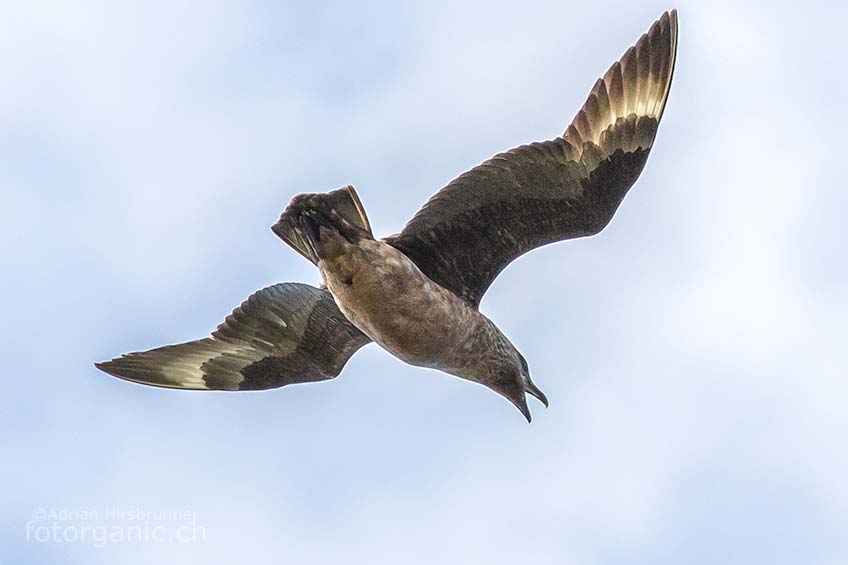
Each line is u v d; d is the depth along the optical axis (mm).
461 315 13180
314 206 12633
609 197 13445
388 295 12727
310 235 12609
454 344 13258
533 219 13516
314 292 14086
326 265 12703
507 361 13852
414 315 12867
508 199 13438
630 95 13547
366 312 12898
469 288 13586
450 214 13398
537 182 13375
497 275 13680
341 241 12578
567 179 13391
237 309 14203
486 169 13258
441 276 13484
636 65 13586
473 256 13547
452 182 13320
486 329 13570
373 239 12703
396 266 12703
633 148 13469
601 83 13531
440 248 13469
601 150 13414
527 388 14672
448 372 13758
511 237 13562
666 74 13539
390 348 13227
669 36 13586
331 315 14133
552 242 13641
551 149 13273
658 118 13516
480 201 13398
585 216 13484
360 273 12648
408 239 13398
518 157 13250
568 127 13367
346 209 12672
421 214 13344
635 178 13469
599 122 13445
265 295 14156
